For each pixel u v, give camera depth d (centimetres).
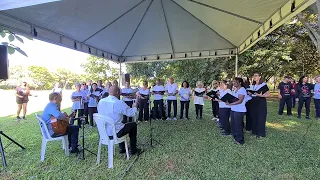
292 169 297
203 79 1231
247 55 1119
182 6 495
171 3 486
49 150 390
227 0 409
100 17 485
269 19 430
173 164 320
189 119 683
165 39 725
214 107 694
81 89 628
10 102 1414
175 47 800
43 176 289
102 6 433
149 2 477
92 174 292
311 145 401
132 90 656
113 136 317
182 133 499
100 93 600
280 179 270
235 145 405
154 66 1708
